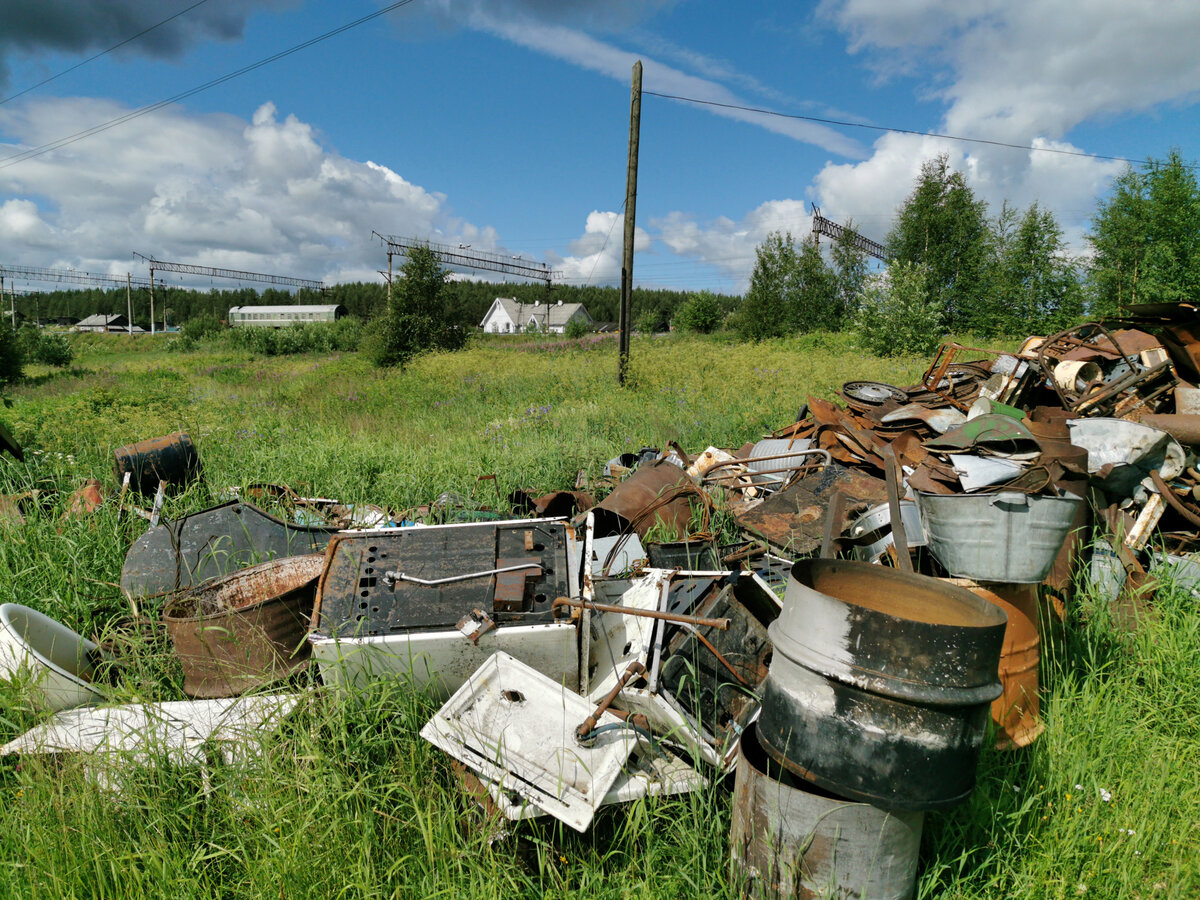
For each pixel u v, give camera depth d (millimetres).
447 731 2559
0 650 3088
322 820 2500
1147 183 27734
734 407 10797
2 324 27547
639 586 3379
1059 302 29859
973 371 6383
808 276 39500
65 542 4703
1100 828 2639
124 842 2555
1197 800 2812
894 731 2023
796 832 2164
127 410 12352
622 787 2553
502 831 2475
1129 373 5367
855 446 5453
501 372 19500
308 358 41250
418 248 32812
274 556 4289
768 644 2992
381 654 2855
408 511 5477
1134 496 4402
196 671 3240
